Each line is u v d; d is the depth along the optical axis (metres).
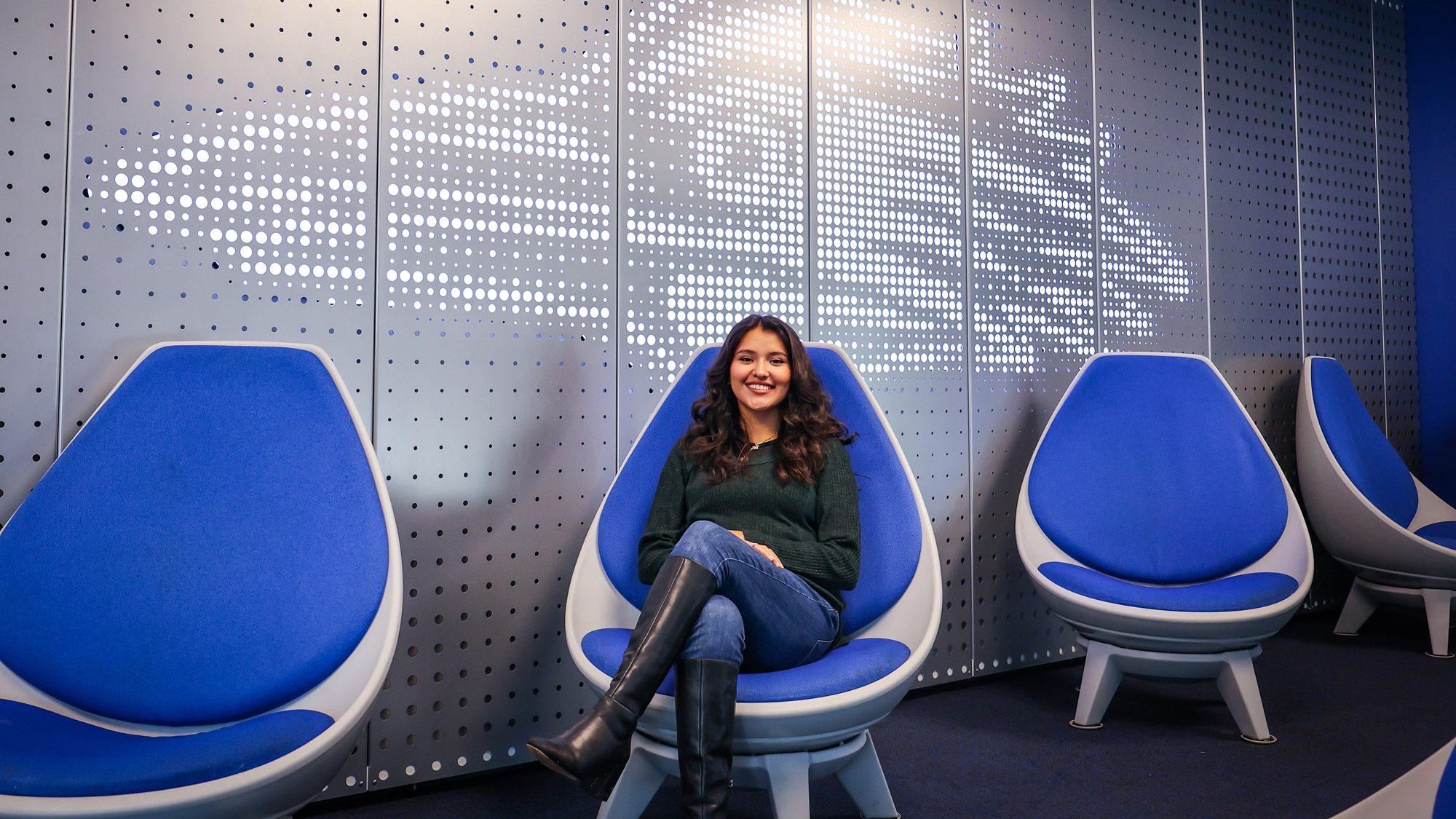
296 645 1.52
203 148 1.96
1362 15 4.03
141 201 1.90
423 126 2.17
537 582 2.28
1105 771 2.14
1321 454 3.35
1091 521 2.59
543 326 2.29
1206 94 3.53
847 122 2.75
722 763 1.49
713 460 1.93
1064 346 3.16
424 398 2.15
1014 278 3.05
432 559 2.15
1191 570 2.51
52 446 1.82
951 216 2.93
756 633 1.66
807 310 2.66
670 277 2.46
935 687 2.85
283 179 2.03
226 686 1.49
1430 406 4.09
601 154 2.38
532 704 2.26
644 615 1.56
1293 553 2.43
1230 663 2.31
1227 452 2.63
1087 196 3.22
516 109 2.28
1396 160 4.11
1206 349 3.49
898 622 1.84
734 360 1.99
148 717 1.46
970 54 2.99
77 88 1.85
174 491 1.58
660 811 1.97
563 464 2.31
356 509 1.63
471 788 2.13
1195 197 3.48
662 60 2.47
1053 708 2.66
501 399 2.24
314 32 2.07
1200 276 3.48
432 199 2.18
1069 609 2.39
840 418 2.04
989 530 2.99
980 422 2.97
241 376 1.68
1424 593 3.19
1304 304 3.78
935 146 2.91
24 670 1.43
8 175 1.79
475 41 2.23
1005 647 3.00
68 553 1.50
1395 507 3.38
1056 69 3.17
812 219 2.68
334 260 2.07
